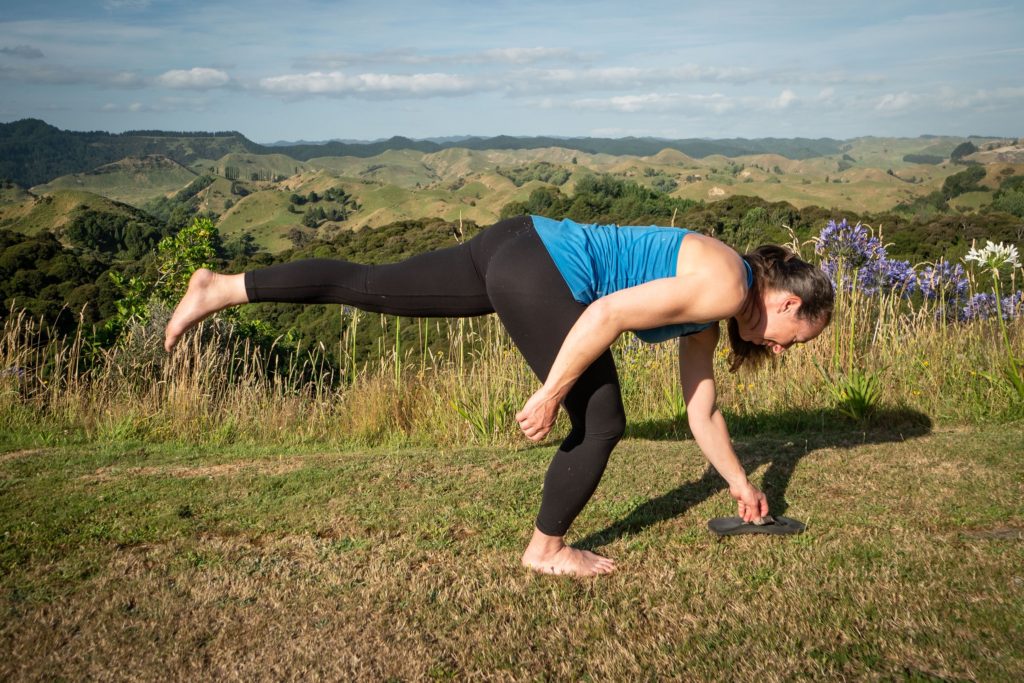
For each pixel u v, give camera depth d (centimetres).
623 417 229
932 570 230
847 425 457
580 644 193
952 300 595
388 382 541
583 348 203
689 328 225
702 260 208
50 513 296
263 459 406
